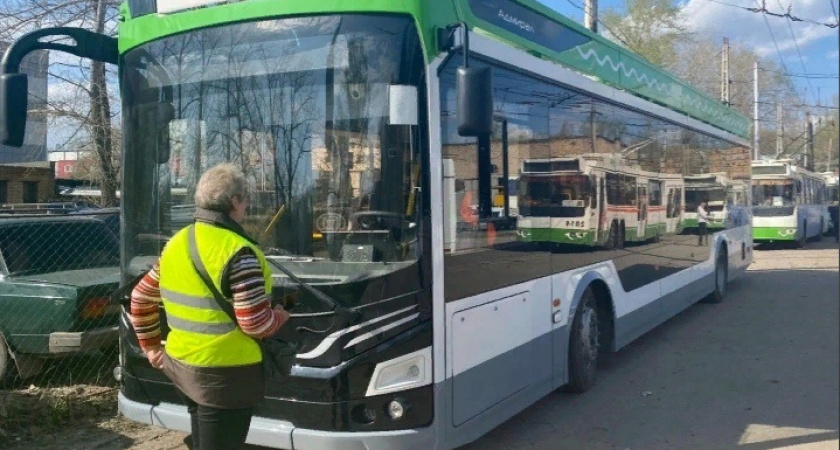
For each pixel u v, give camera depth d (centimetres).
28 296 697
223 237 354
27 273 733
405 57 459
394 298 452
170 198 516
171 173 516
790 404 691
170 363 368
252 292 348
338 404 445
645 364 859
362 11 465
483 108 437
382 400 450
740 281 1588
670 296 979
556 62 661
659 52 3228
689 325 1091
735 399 712
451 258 488
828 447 575
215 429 362
